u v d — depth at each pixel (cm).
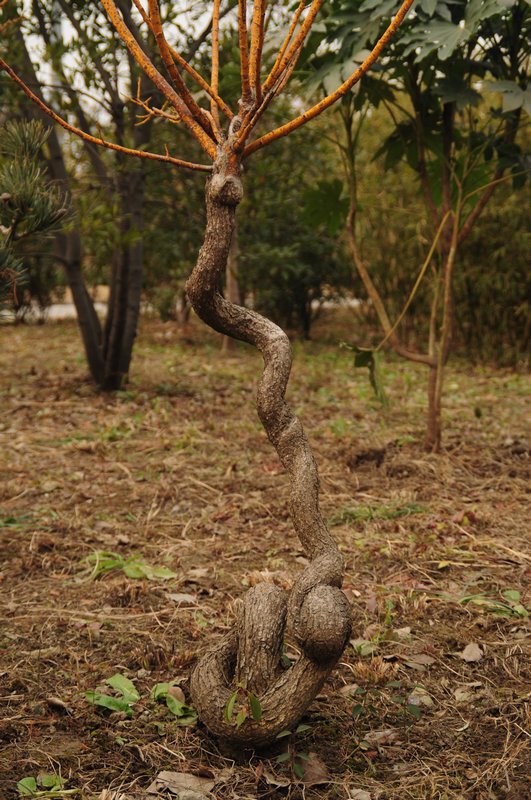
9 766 192
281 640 199
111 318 677
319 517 190
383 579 309
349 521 375
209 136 186
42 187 230
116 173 627
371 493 417
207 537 357
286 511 386
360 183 907
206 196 183
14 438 532
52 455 491
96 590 298
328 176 926
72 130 178
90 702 220
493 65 428
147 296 1126
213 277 182
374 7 378
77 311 664
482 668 241
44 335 1091
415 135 479
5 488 418
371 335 1070
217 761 196
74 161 595
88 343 670
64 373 768
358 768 195
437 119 471
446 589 298
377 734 208
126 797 180
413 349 977
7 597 291
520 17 404
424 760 197
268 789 186
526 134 785
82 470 461
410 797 183
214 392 693
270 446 513
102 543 348
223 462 475
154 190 732
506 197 791
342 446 496
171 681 233
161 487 425
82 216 508
